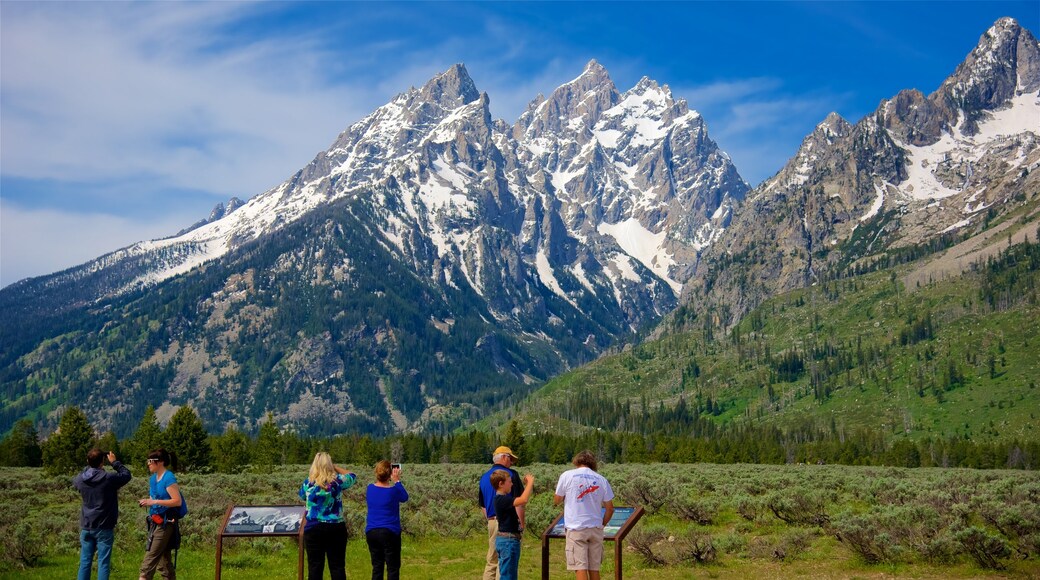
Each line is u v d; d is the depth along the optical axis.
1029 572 30.91
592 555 22.66
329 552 23.16
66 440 104.44
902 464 178.50
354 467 117.62
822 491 56.59
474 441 190.00
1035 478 71.81
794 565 33.25
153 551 24.25
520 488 24.19
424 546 39.66
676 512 48.38
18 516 43.75
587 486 22.75
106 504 24.31
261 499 55.19
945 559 32.75
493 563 24.72
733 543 36.34
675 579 30.80
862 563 33.00
